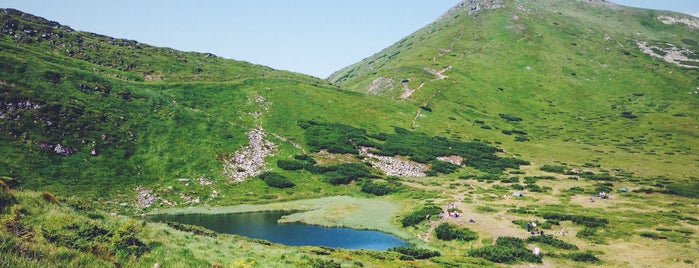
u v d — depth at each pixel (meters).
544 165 111.69
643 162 116.25
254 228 61.53
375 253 42.84
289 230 60.75
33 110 79.38
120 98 98.00
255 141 102.62
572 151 129.62
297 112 127.12
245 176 88.12
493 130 150.62
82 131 81.81
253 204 76.81
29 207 18.80
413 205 74.19
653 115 168.50
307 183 88.94
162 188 77.44
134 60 140.38
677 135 145.50
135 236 20.03
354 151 107.12
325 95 145.75
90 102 91.00
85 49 134.62
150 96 105.00
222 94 125.25
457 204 72.25
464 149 122.94
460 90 184.50
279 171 92.44
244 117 116.50
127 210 67.81
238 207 74.69
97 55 133.12
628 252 45.44
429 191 85.06
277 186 85.69
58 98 86.12
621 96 190.38
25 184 64.81
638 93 190.88
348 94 154.75
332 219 66.81
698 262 41.12
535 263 43.22
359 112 141.00
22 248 11.73
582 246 48.41
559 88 196.25
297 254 31.72
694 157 120.69
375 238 56.91
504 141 138.50
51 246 13.11
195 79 136.38
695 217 61.34
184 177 82.31
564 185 89.94
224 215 69.69
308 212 71.69
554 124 163.38
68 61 114.62
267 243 43.06
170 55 159.50
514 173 104.81
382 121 138.75
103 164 77.50
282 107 127.31
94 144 80.62
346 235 58.41
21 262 10.66
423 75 197.38
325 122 124.88
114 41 156.62
